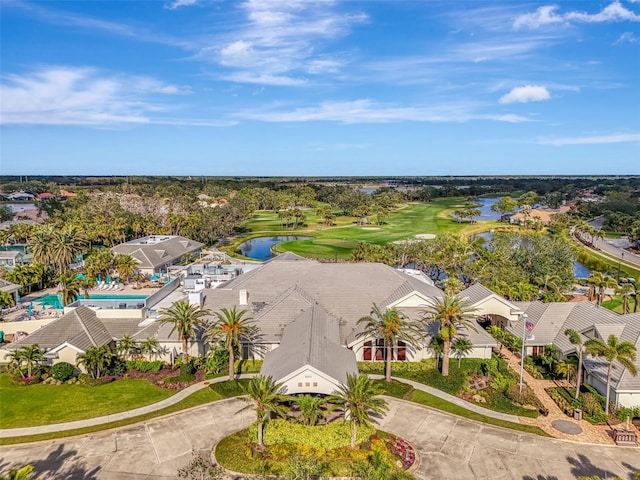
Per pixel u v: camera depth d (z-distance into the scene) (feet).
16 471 90.17
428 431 136.36
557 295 257.14
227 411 147.64
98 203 602.03
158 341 185.57
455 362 181.88
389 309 172.65
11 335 225.97
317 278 223.30
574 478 114.93
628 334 165.27
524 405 152.46
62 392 160.76
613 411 145.59
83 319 191.62
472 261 349.41
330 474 113.70
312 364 136.77
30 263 361.92
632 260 423.23
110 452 125.18
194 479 109.70
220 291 213.25
